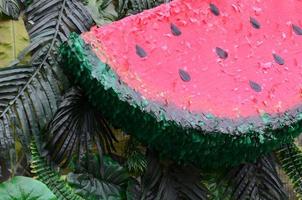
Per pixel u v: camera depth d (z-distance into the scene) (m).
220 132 1.61
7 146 1.54
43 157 1.59
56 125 1.58
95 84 1.53
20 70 1.59
